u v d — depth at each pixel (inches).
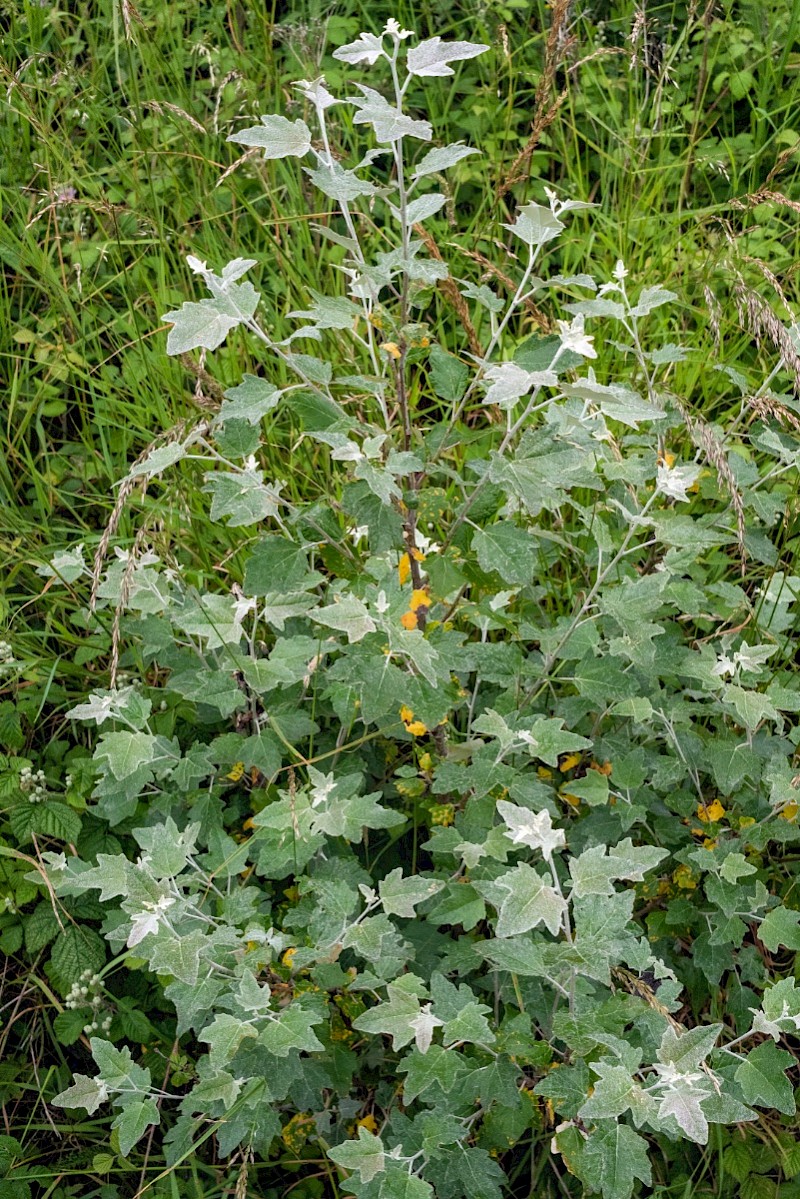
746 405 57.8
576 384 42.6
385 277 44.8
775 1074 43.6
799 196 83.4
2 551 66.2
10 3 82.1
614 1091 39.7
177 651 58.1
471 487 55.5
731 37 86.3
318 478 66.5
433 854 53.1
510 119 83.4
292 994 47.9
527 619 59.3
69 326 75.5
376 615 47.6
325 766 57.2
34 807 58.2
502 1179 46.3
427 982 51.9
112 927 54.1
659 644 55.5
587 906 42.7
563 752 52.5
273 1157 53.7
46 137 72.7
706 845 54.4
